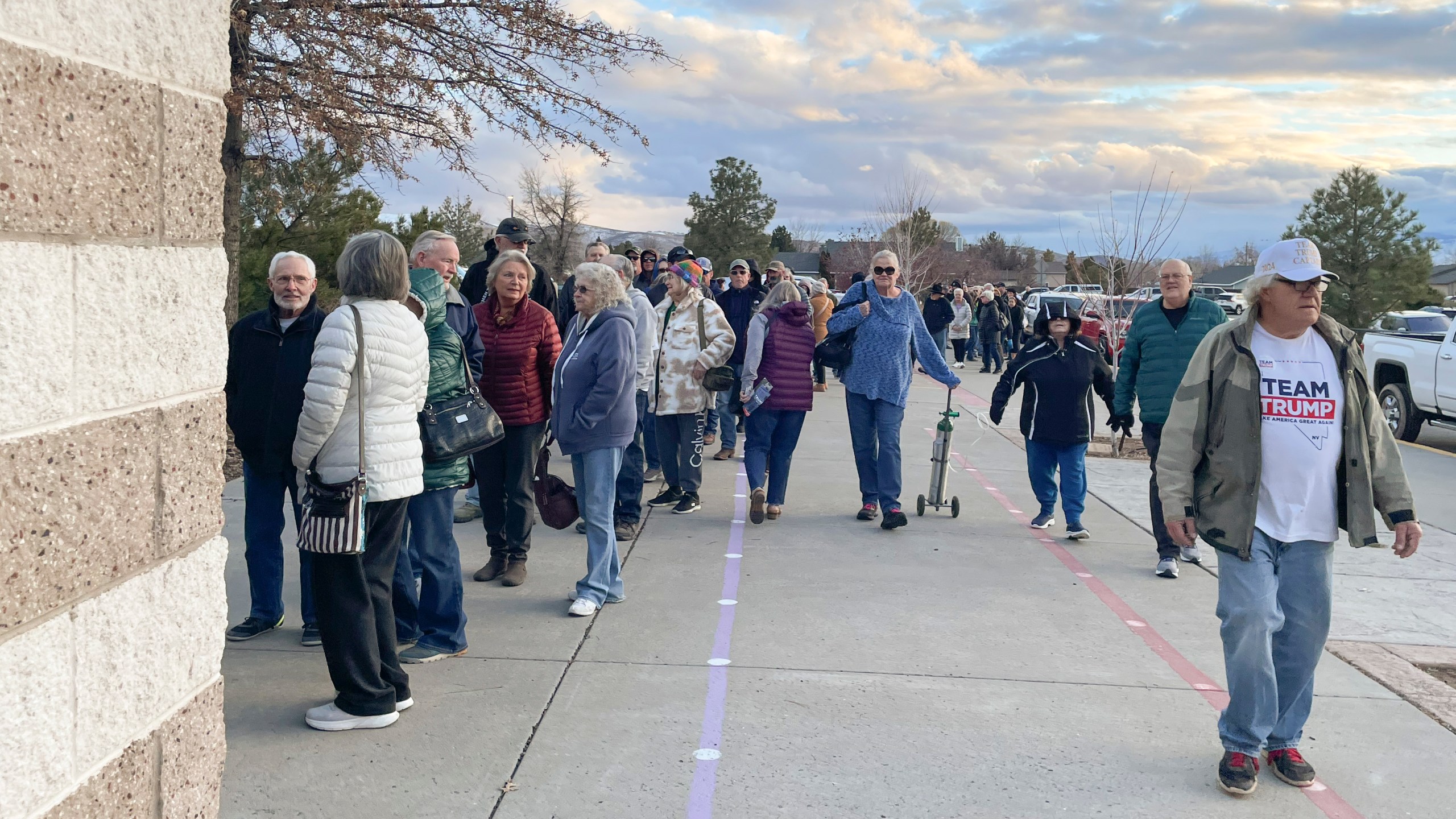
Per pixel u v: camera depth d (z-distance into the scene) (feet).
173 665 7.09
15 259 5.51
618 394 17.88
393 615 14.24
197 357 7.26
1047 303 24.52
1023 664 16.34
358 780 11.98
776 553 22.72
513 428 19.57
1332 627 18.89
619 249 48.83
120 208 6.37
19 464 5.58
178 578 7.13
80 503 6.08
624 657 16.11
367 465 12.80
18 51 5.49
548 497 19.75
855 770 12.55
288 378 16.05
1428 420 45.62
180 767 7.22
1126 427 23.59
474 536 23.88
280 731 13.24
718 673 15.55
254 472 16.44
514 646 16.56
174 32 6.89
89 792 6.25
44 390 5.76
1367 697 15.52
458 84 32.32
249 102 32.01
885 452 25.02
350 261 12.94
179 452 7.07
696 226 238.89
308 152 35.32
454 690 14.69
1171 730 14.05
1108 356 46.26
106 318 6.27
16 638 5.60
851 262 172.14
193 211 7.17
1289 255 12.16
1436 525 28.35
